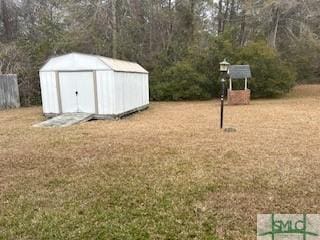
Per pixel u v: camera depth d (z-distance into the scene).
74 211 3.79
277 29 23.02
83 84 12.37
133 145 7.12
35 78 17.91
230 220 3.53
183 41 23.39
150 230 3.33
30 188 4.57
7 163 5.86
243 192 4.31
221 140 7.52
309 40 20.95
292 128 9.02
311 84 25.91
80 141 7.66
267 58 19.75
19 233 3.32
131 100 13.62
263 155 6.12
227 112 13.09
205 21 25.55
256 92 20.20
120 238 3.19
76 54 12.26
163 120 11.30
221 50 20.94
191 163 5.66
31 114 13.79
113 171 5.27
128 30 22.05
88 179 4.90
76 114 12.26
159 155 6.22
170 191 4.37
